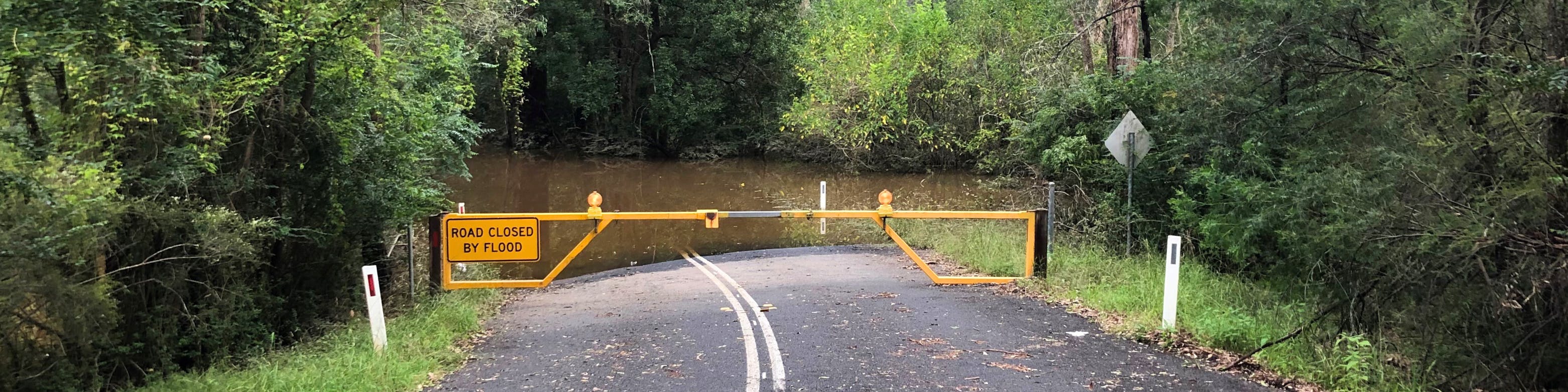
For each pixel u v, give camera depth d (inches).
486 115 1712.6
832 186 1236.5
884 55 1210.0
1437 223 270.1
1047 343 300.2
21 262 240.1
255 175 358.0
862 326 332.2
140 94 279.3
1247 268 450.3
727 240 713.0
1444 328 267.7
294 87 367.6
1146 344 298.0
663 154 1765.5
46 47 258.2
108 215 269.6
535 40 1477.6
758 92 1636.3
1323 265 347.6
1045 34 1122.0
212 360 318.7
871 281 465.7
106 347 286.2
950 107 1210.6
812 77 1379.2
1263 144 420.8
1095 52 1055.0
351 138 400.5
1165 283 313.1
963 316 350.9
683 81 1617.9
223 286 332.5
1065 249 510.6
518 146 1724.9
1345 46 393.7
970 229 631.8
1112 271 442.0
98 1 264.2
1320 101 391.2
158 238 305.1
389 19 464.8
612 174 1507.1
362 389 255.0
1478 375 247.9
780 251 636.7
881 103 1216.8
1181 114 491.2
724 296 420.5
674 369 272.7
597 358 292.2
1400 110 326.0
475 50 743.7
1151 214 568.7
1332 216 337.4
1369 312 301.0
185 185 301.7
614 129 1701.5
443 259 422.3
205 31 335.6
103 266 291.7
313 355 313.6
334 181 395.2
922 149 1289.4
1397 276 280.4
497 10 790.5
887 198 434.6
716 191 1250.0
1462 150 275.0
